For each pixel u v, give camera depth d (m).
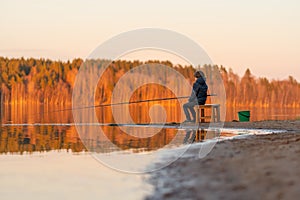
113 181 6.64
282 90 65.81
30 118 27.84
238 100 63.03
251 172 6.25
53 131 15.99
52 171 7.51
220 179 6.18
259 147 8.57
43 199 5.71
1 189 6.23
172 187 6.06
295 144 8.73
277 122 16.78
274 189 5.33
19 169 7.73
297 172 5.91
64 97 73.50
